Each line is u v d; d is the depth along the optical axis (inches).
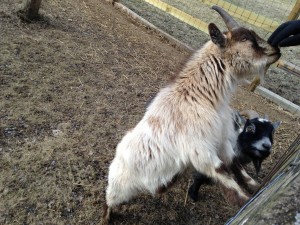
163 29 103.6
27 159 45.0
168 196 45.1
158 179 32.9
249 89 79.9
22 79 58.1
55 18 80.5
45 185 42.6
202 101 31.3
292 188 13.0
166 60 80.6
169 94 32.9
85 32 80.1
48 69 62.7
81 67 66.6
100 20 89.8
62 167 45.3
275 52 32.7
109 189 37.4
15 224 37.8
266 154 40.2
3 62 60.5
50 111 53.7
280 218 12.3
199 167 30.7
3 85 55.7
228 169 33.2
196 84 31.8
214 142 30.9
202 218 43.6
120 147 35.5
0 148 45.6
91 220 40.3
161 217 42.6
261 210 13.3
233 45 31.9
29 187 41.8
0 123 49.1
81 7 93.0
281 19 122.6
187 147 30.3
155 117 32.8
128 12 102.1
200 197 46.2
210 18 117.0
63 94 58.1
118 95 62.3
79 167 46.1
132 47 81.6
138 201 43.6
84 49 72.8
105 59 72.2
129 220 41.4
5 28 69.4
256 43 32.1
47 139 48.8
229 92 33.2
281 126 67.2
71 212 40.6
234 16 90.1
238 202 29.6
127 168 34.4
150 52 82.2
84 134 51.4
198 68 32.3
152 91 66.2
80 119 54.0
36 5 73.4
